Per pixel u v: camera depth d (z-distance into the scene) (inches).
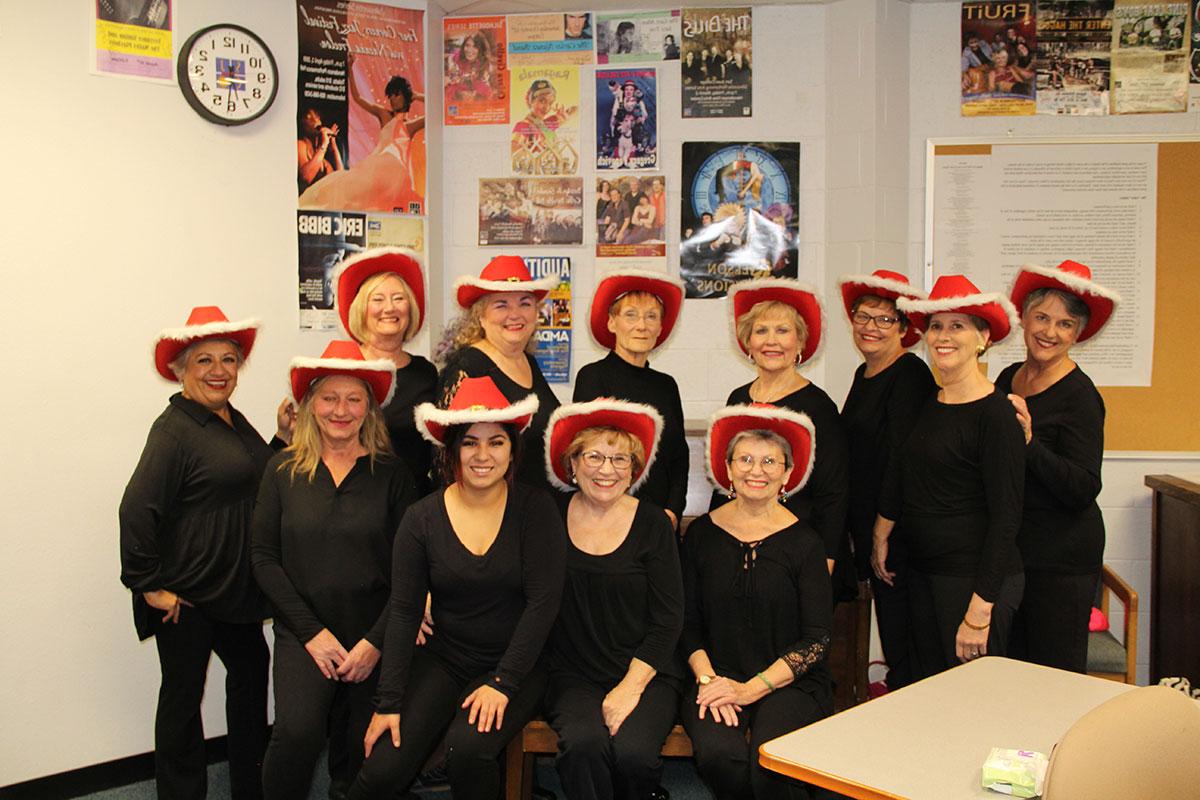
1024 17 150.6
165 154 127.9
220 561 104.7
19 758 120.0
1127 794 55.4
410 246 149.3
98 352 123.6
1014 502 97.7
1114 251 151.9
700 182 155.6
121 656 127.2
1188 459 152.6
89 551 124.0
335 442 101.8
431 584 97.0
